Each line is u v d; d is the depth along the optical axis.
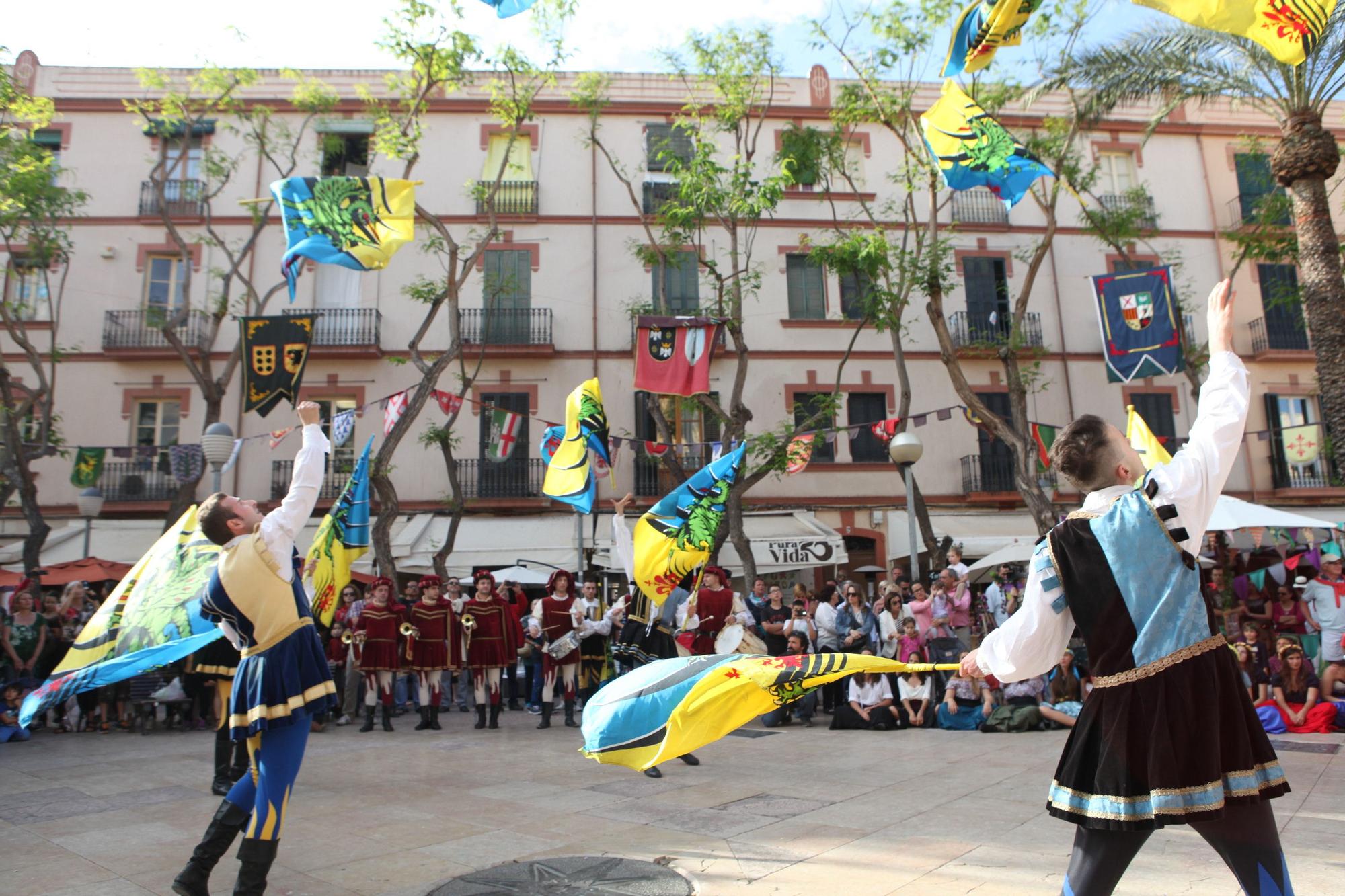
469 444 21.09
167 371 20.97
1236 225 23.06
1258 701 9.73
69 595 12.23
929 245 16.83
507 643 11.11
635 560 7.70
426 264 21.81
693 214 16.70
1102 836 2.36
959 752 8.16
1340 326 11.73
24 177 15.95
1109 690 2.36
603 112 22.47
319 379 21.12
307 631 3.85
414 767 7.64
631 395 21.55
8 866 4.52
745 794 6.18
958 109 10.28
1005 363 16.81
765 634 12.39
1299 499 21.97
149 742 9.88
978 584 18.64
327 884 4.17
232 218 21.48
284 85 21.95
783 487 21.47
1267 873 2.29
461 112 22.48
